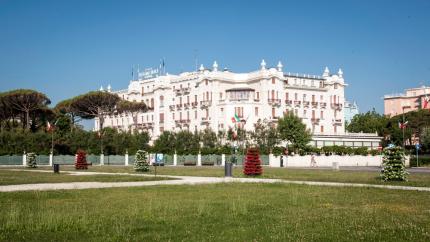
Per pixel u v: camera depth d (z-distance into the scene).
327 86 122.38
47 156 85.94
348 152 94.75
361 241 12.33
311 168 70.12
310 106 117.31
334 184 31.97
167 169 62.19
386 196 23.61
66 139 95.50
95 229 13.99
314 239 12.55
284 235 13.12
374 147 114.62
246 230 13.92
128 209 18.41
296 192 25.56
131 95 134.00
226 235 13.19
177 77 123.69
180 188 28.69
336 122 121.94
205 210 17.92
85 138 96.75
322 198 22.64
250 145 93.31
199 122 113.31
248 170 43.78
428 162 80.31
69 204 20.17
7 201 21.42
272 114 109.25
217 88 110.94
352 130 141.75
